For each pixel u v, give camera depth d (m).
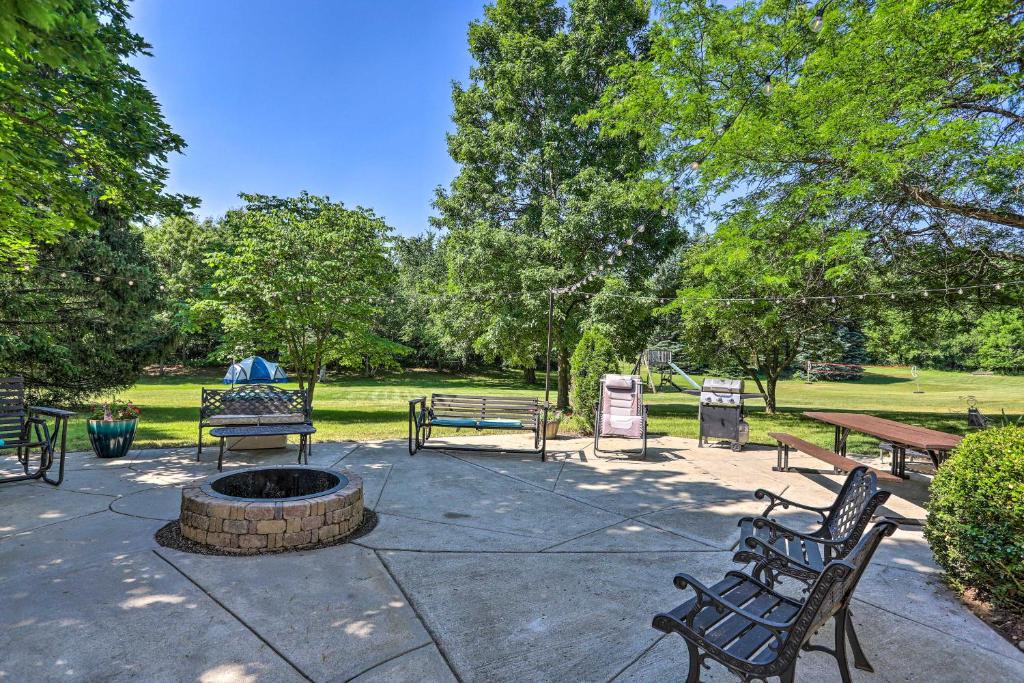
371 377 35.81
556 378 34.41
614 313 14.45
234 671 2.37
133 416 7.31
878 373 42.31
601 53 16.22
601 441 9.41
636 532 4.42
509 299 15.24
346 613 2.94
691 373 35.88
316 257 12.69
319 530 3.97
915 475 6.93
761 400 23.70
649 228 15.45
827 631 2.87
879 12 6.50
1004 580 2.97
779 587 3.36
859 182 6.82
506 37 16.53
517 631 2.78
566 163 15.70
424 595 3.19
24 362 11.24
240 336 12.45
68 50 3.03
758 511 5.11
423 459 7.38
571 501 5.37
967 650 2.67
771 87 5.11
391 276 14.22
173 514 4.63
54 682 2.26
